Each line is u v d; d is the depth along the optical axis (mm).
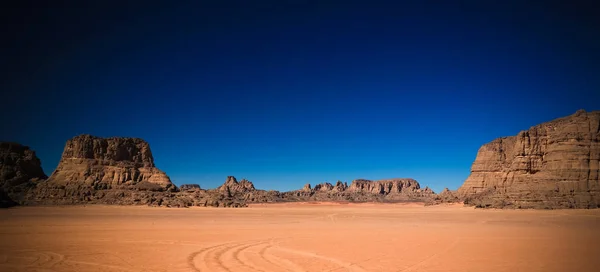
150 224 58281
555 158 106000
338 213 110750
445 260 26859
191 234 44000
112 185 125500
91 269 23781
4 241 36000
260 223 64938
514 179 116562
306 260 26953
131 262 26016
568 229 51875
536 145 116188
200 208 116438
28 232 44125
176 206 115875
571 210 92562
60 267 24312
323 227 56969
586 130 105688
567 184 100938
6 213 84125
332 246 34281
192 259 27297
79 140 131875
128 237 40250
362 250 31719
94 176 125438
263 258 27781
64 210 96500
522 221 68062
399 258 27719
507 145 142750
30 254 28906
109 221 63375
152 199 117938
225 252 30562
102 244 34625
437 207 142875
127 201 115188
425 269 23750
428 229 53188
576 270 23391
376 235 44469
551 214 84562
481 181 144625
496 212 95812
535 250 31641
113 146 135250
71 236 40656
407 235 44406
